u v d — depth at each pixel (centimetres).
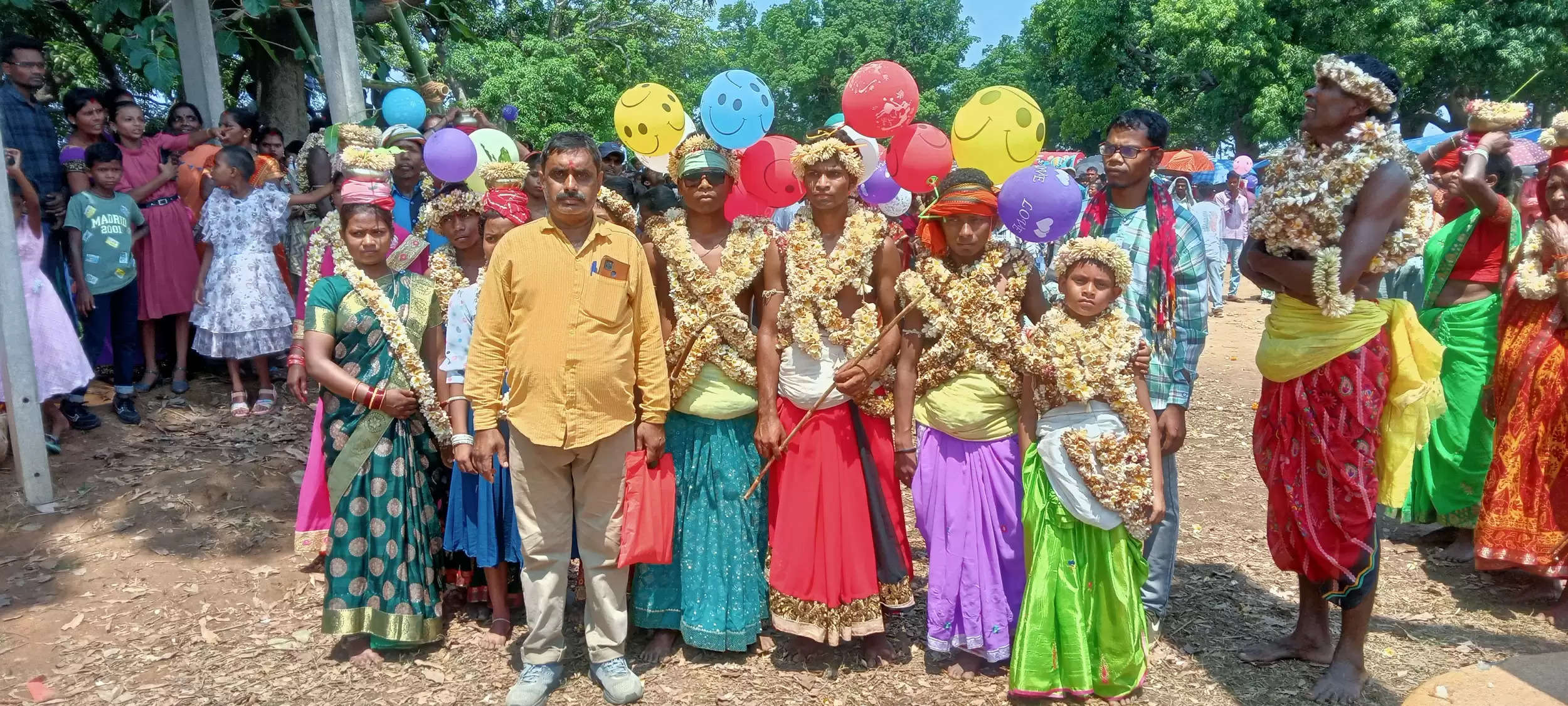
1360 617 351
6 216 472
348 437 373
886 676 372
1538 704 313
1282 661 378
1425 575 466
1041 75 3247
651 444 351
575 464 349
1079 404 343
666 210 394
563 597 356
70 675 364
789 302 359
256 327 602
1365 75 313
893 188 430
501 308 337
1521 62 2283
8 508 479
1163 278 369
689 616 376
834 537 364
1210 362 970
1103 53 2880
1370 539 343
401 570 374
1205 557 489
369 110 826
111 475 518
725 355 369
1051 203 335
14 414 475
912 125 378
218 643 389
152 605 412
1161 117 367
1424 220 325
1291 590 449
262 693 355
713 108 361
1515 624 411
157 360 683
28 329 479
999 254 360
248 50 955
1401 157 321
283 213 626
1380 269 332
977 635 364
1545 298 420
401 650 386
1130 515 337
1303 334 343
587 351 333
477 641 396
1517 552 422
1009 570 367
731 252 369
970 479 365
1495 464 433
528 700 343
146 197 616
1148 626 388
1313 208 324
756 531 382
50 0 1051
